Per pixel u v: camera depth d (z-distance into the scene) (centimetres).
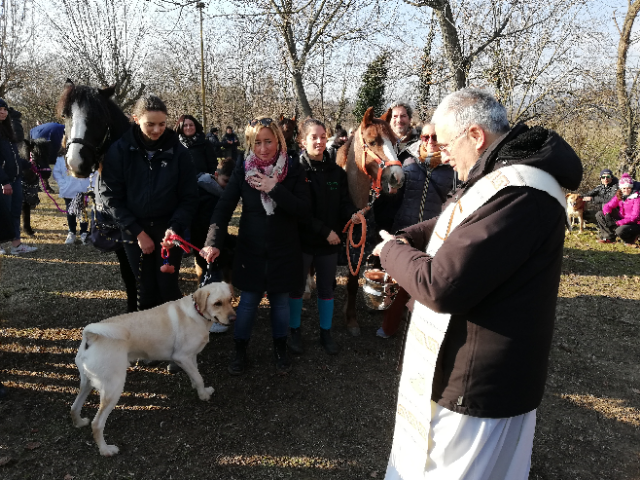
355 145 377
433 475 170
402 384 186
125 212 313
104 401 256
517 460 170
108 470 253
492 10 735
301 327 444
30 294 487
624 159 1110
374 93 1220
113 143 318
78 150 316
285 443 282
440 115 171
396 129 440
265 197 318
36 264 589
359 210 375
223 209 328
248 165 320
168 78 2155
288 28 973
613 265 692
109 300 482
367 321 463
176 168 321
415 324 179
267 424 299
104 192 313
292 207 313
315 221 345
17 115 733
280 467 262
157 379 343
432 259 157
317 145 349
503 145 155
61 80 2370
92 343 256
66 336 400
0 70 1738
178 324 297
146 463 260
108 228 338
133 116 309
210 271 413
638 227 797
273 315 350
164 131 318
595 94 808
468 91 168
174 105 2230
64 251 655
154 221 322
